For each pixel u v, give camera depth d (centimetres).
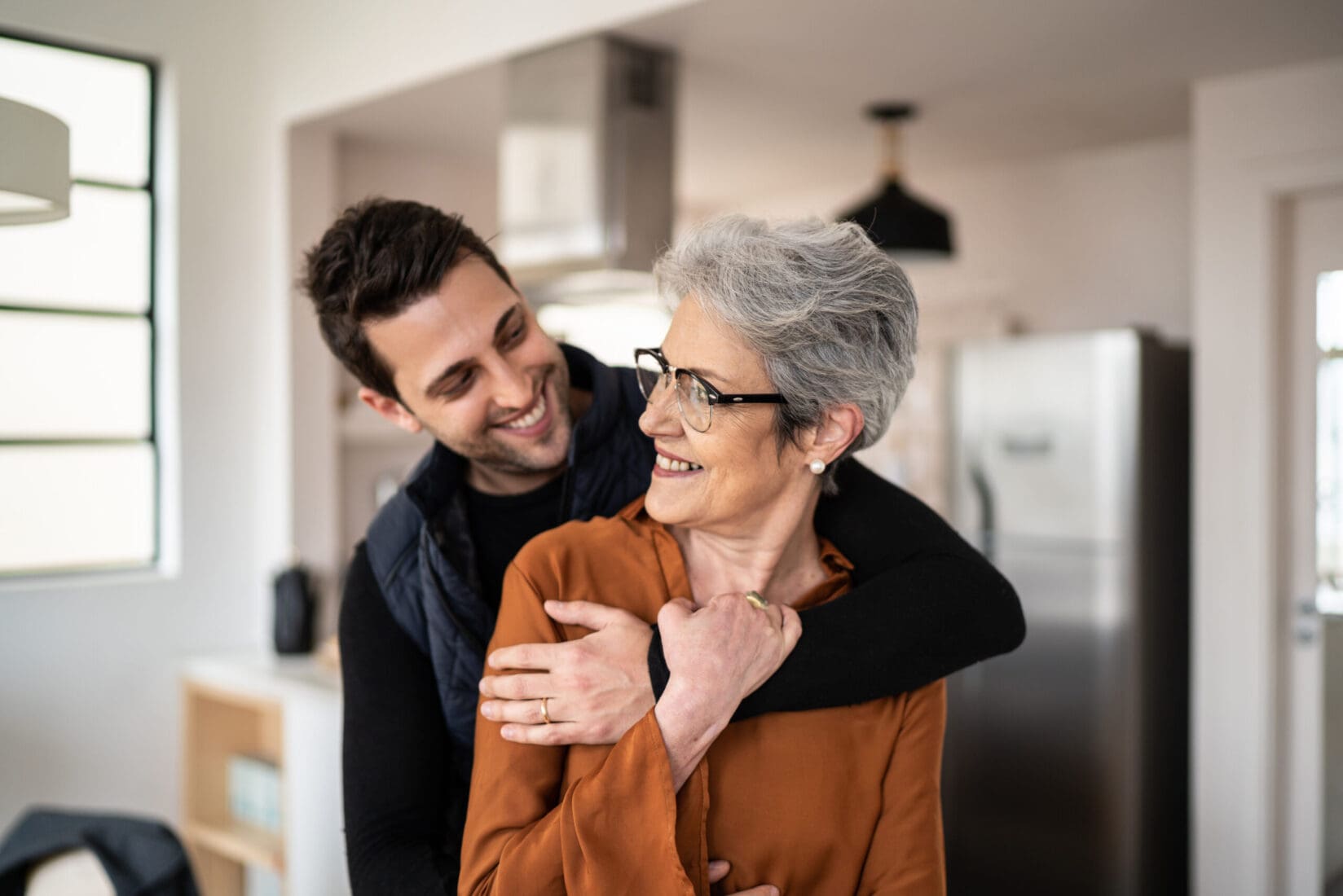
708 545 113
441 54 313
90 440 344
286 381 363
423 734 118
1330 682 307
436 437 126
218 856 335
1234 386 307
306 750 287
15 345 328
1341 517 306
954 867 361
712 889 105
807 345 103
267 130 368
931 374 421
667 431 105
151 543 360
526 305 128
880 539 118
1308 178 296
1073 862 337
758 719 106
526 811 100
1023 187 436
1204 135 315
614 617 104
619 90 284
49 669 328
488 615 121
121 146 350
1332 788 307
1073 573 339
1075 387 340
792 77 316
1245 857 304
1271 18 264
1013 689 350
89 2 332
